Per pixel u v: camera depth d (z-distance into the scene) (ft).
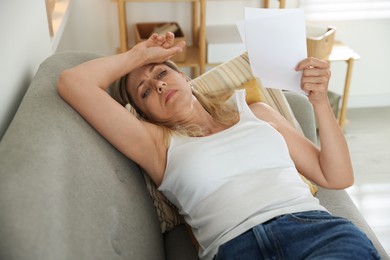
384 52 10.49
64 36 8.59
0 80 3.78
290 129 4.97
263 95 5.63
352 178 4.72
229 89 5.66
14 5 4.29
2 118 3.81
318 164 4.80
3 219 2.77
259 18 3.86
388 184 8.25
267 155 4.47
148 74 4.77
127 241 3.72
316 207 4.22
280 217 4.04
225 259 3.92
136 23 9.49
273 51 3.99
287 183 4.32
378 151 9.19
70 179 3.27
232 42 9.00
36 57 5.11
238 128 4.63
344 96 9.46
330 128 4.55
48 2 5.93
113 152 4.25
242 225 4.02
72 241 2.94
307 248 3.80
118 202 3.82
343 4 9.94
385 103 10.93
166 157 4.51
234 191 4.21
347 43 10.39
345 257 3.59
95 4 9.37
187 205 4.41
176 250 4.63
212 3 9.71
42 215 2.84
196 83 5.64
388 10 10.05
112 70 4.38
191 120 4.90
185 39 9.11
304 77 4.17
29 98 3.93
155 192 4.82
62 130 3.62
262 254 3.84
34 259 2.71
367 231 4.69
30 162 3.12
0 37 3.83
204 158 4.34
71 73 4.09
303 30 3.90
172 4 9.57
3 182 2.92
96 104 4.04
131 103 4.99
